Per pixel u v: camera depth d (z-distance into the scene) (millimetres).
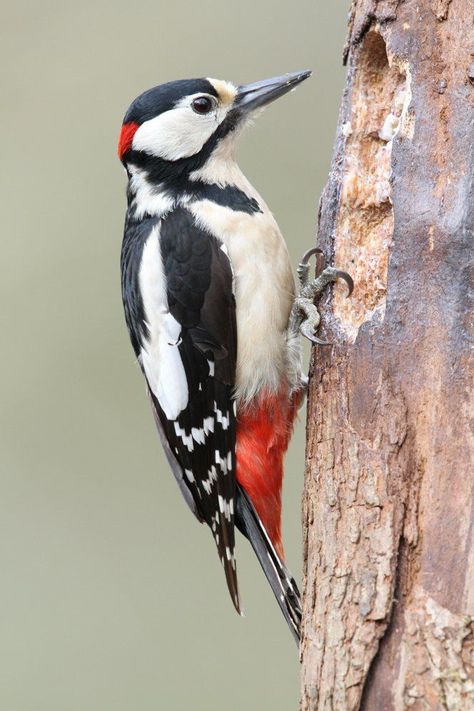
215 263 9180
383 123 8273
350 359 7676
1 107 14062
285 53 13555
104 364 13484
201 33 13891
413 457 7258
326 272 8312
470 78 7574
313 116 13211
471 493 7000
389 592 7031
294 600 9055
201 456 9500
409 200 7598
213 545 12773
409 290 7496
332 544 7426
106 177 13898
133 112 9805
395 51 7844
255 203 9547
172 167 9633
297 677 11891
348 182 8320
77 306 13656
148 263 9477
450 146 7566
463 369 7230
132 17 14133
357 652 7039
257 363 9164
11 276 13695
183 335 9344
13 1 14250
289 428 9344
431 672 6766
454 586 6859
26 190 13891
